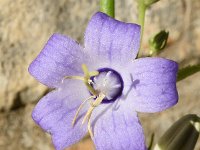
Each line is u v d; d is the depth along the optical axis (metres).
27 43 0.18
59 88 0.10
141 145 0.10
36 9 0.18
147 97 0.09
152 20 0.18
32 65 0.10
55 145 0.10
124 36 0.10
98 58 0.10
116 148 0.10
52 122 0.10
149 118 0.19
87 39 0.10
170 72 0.09
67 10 0.18
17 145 0.19
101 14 0.10
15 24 0.18
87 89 0.10
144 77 0.10
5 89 0.18
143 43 0.17
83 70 0.10
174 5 0.18
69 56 0.10
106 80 0.10
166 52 0.18
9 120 0.18
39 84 0.18
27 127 0.19
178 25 0.18
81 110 0.10
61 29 0.18
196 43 0.18
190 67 0.11
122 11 0.18
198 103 0.19
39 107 0.10
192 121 0.11
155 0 0.11
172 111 0.19
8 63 0.18
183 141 0.11
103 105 0.10
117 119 0.10
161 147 0.11
